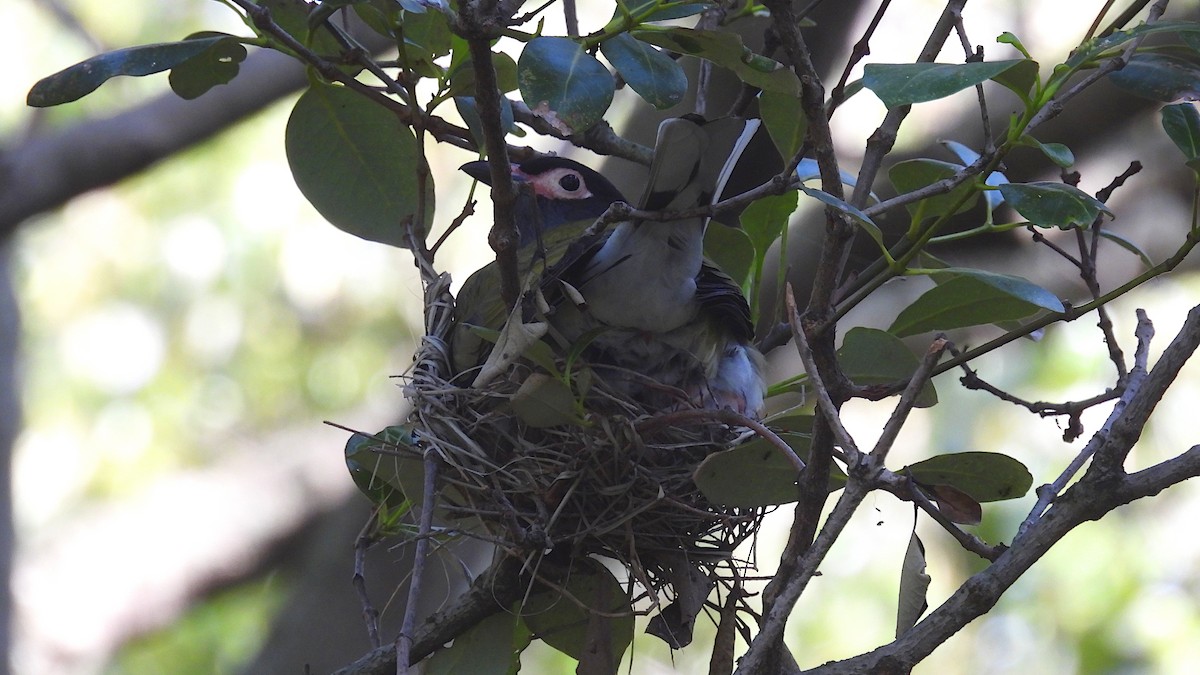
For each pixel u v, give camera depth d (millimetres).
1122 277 11016
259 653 9898
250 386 17094
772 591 4898
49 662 14688
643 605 8500
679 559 5891
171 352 17359
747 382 6195
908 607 4926
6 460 14336
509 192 4828
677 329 5957
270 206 17203
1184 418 14594
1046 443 14305
